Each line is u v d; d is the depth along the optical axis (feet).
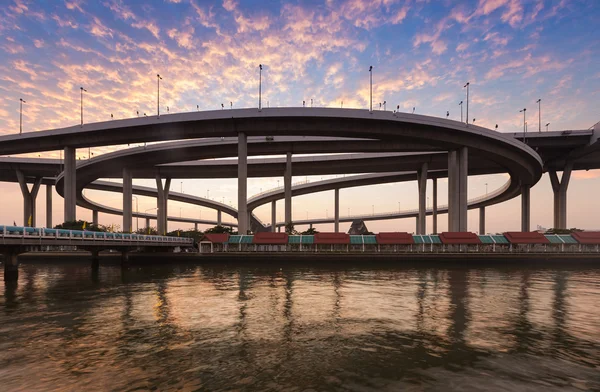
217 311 76.33
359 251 213.46
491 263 199.72
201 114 248.11
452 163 278.87
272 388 38.75
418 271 168.14
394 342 54.75
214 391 38.01
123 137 261.65
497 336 57.98
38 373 42.68
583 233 225.56
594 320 68.74
